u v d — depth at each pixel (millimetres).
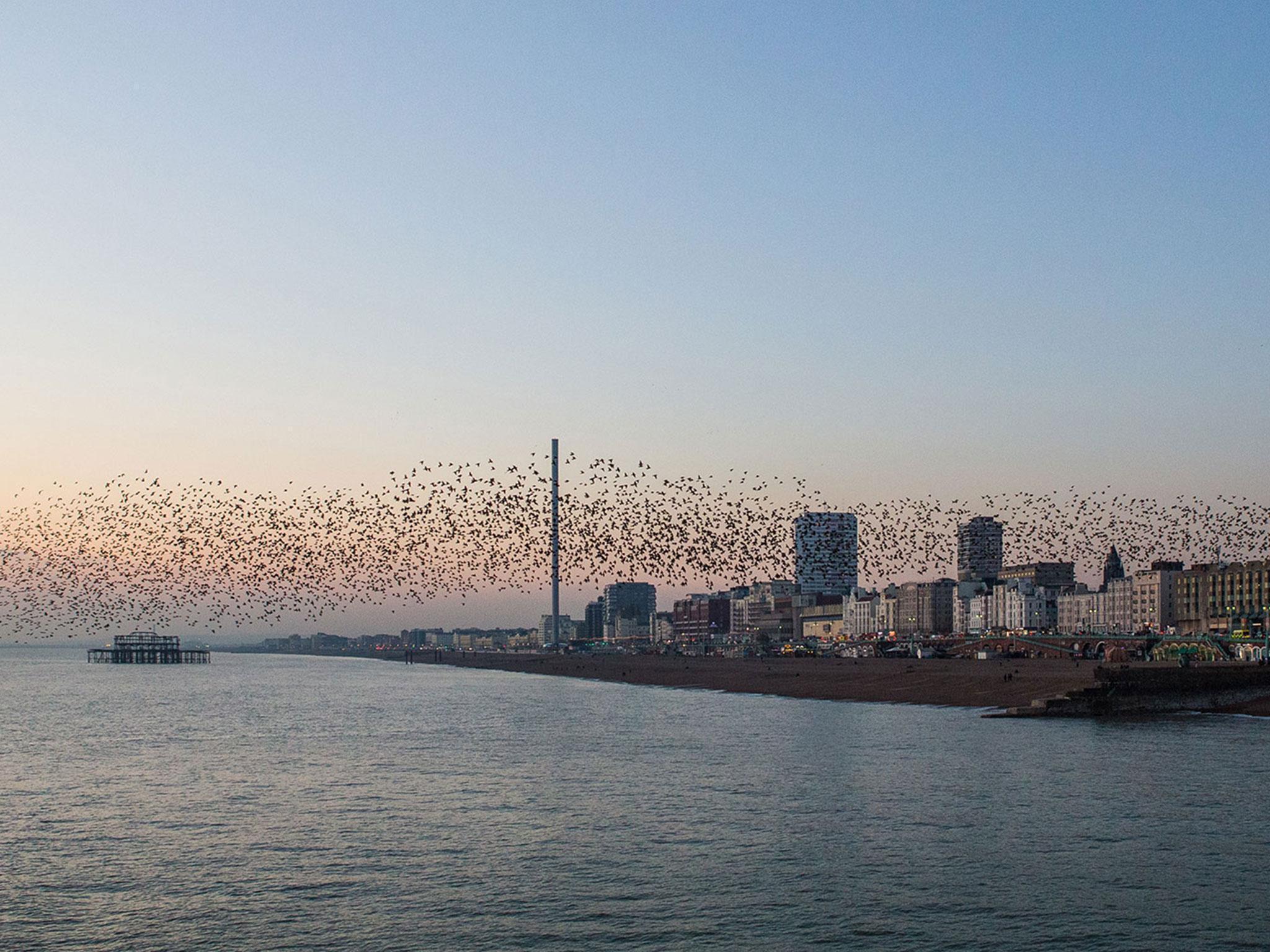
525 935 45344
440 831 64500
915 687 174625
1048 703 127125
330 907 49469
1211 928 45312
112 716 152875
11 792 80500
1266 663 143250
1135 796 72125
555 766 91438
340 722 140875
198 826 66750
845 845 59312
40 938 45875
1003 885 51375
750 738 111500
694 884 52094
